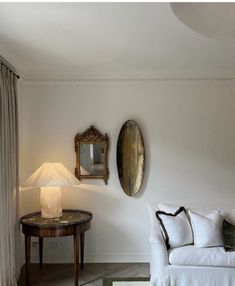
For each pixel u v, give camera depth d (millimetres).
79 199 3932
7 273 2912
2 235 2766
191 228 3275
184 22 2348
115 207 3938
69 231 3197
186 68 3775
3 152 2811
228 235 3143
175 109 3934
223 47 2967
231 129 3916
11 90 3127
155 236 3096
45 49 2998
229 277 2885
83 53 3143
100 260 3912
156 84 3930
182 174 3928
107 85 3932
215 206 3830
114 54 3191
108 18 2266
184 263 2930
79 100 3939
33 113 3928
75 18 2260
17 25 2383
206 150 3918
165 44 2871
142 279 3373
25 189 3896
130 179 3928
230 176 3914
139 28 2465
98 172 3924
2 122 2789
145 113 3934
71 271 3623
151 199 3932
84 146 3922
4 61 2945
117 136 3938
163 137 3928
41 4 2025
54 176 3359
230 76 3916
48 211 3428
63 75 3898
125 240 3926
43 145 3930
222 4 2154
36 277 3457
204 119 3918
